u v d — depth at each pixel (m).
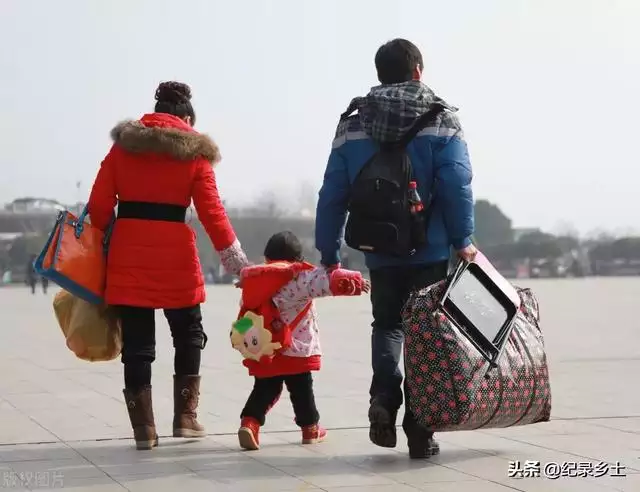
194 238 7.50
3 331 21.36
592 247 143.88
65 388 11.05
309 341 7.32
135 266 7.25
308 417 7.50
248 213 154.88
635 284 66.19
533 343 6.82
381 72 6.96
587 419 8.55
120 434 8.00
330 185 6.93
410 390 6.52
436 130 6.61
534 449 7.18
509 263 128.62
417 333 6.44
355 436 7.87
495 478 6.21
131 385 7.33
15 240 131.50
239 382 11.66
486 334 6.61
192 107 7.82
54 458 6.98
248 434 7.21
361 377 12.02
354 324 22.98
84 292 7.23
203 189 7.36
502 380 6.54
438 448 7.01
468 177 6.62
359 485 6.03
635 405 9.35
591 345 16.08
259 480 6.20
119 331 7.59
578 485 5.99
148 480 6.21
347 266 62.62
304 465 6.69
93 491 5.91
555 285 63.56
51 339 18.83
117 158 7.34
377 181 6.52
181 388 7.68
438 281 6.81
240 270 7.42
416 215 6.56
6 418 8.84
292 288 7.11
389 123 6.59
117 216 7.43
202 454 7.12
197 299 7.47
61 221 7.27
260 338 7.10
